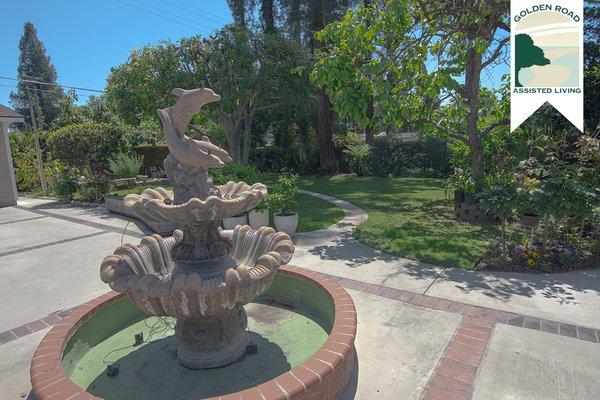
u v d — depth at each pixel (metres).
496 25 8.19
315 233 8.10
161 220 3.10
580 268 5.43
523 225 7.20
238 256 4.23
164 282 3.01
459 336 3.77
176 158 3.14
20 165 17.69
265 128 21.30
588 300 4.46
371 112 18.55
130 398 3.10
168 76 12.16
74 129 13.73
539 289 4.79
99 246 7.83
